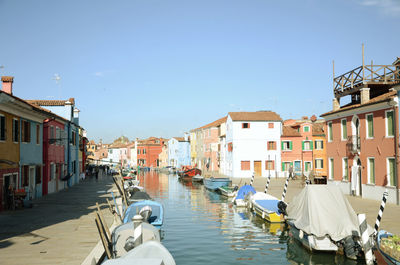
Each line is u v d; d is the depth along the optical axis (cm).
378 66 2408
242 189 2430
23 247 1134
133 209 1634
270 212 1764
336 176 2734
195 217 1975
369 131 2305
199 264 1157
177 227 1708
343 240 1193
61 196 2625
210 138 6184
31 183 2442
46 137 2766
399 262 885
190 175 4959
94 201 2319
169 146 8725
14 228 1426
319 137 4747
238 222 1822
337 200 1299
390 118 2088
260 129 4722
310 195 1326
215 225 1750
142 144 9819
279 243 1401
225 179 3450
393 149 2038
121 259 759
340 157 2669
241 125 4703
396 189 2002
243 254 1262
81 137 4819
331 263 1149
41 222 1556
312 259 1190
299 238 1366
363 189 2352
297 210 1405
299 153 4741
